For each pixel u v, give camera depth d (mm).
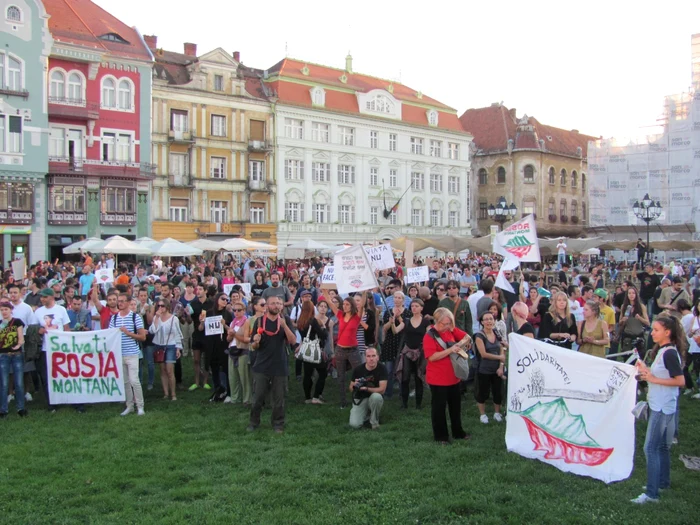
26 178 40375
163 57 49969
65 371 11906
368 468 8547
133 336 11758
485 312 11562
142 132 46344
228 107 51625
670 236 55906
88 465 8773
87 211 43344
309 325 12516
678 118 53719
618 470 8102
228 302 13203
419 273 17312
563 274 24406
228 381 12859
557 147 78875
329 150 57844
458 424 9891
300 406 12195
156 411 11891
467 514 7078
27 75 40188
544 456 8766
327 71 61562
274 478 8172
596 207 59062
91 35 43906
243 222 51938
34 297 15008
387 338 12711
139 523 6859
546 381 8906
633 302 13977
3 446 9648
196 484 8023
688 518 6887
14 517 7035
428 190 66188
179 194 49031
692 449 9219
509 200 74750
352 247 12133
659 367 7508
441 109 68250
